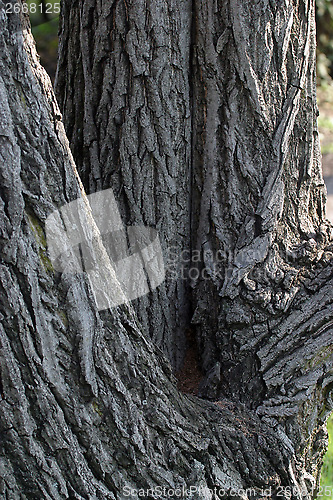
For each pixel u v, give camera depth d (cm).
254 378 228
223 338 234
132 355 189
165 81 217
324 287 230
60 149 164
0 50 147
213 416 215
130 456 181
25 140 154
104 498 176
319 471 253
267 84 220
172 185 232
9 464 165
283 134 226
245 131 224
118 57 216
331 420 310
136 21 209
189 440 197
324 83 897
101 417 177
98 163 232
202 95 225
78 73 230
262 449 214
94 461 175
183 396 211
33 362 162
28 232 158
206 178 234
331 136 766
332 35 916
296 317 228
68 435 170
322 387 229
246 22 210
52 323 164
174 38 214
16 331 158
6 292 156
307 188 244
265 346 227
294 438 225
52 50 730
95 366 174
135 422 183
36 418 165
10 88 150
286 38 217
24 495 168
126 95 219
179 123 226
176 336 254
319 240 245
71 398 169
